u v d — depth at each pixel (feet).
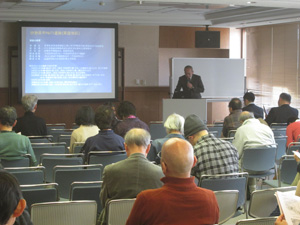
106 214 10.65
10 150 15.83
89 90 40.29
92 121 19.17
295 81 39.96
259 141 18.29
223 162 13.01
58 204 10.57
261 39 44.52
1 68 40.01
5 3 33.73
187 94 40.14
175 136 16.28
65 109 41.37
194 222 7.89
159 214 7.86
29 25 38.47
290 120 22.18
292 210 7.75
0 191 4.92
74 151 18.21
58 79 39.60
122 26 43.14
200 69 42.63
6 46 39.86
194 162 8.58
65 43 39.37
